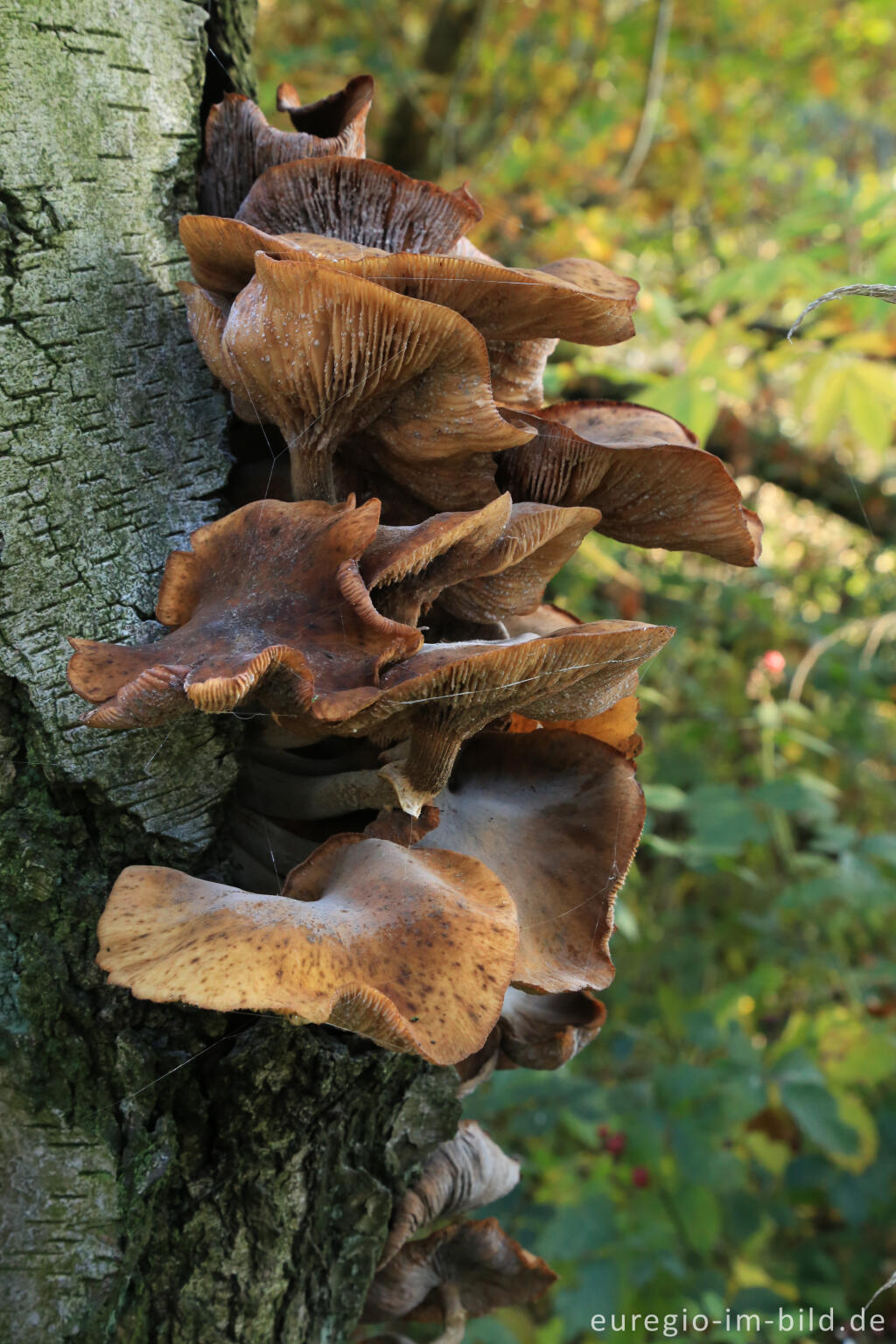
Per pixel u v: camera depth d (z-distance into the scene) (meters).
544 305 0.49
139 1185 0.49
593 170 1.60
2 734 0.48
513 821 0.53
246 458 0.53
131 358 0.50
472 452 0.49
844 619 1.53
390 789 0.50
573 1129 0.95
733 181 1.71
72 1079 0.49
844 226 1.01
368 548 0.48
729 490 0.52
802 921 1.20
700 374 0.97
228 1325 0.50
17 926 0.48
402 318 0.46
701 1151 0.87
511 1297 0.60
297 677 0.45
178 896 0.47
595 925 0.51
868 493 1.59
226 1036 0.50
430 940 0.46
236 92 0.55
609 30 1.57
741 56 1.68
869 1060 1.03
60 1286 0.48
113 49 0.49
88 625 0.49
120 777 0.49
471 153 1.57
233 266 0.48
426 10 1.65
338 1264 0.52
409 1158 0.54
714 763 1.35
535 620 0.57
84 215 0.49
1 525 0.48
